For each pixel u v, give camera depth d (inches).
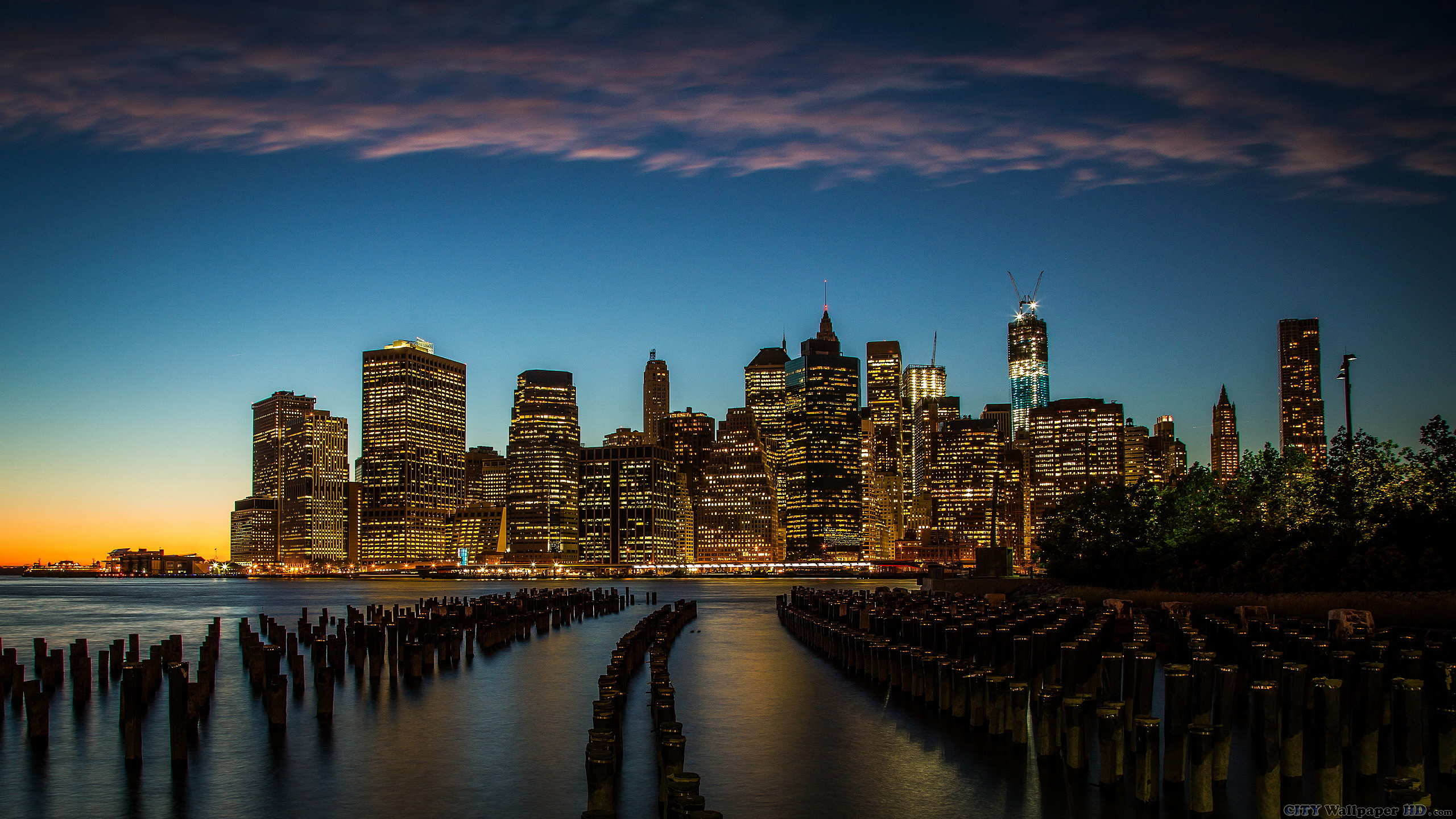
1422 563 2810.0
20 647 3656.5
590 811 1015.0
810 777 1412.4
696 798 960.3
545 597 5059.1
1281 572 3129.9
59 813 1331.2
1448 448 3245.6
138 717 1590.8
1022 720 1509.6
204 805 1357.0
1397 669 1499.8
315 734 1795.0
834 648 2733.8
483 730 1829.5
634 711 1955.0
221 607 7455.7
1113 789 1261.1
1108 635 2345.0
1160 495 4864.7
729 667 2662.4
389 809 1327.5
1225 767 1238.9
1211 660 1427.2
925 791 1317.7
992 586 4977.9
